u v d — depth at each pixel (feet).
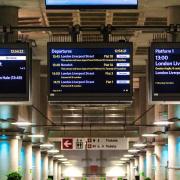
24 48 46.03
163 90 46.01
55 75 45.83
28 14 74.90
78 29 47.65
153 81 46.09
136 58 111.24
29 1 63.36
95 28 47.88
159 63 46.14
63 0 43.16
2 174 79.97
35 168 139.03
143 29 48.24
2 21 62.69
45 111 138.21
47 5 43.16
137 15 76.43
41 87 137.90
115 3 42.75
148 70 46.78
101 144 119.55
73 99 45.75
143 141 147.74
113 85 45.75
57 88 45.75
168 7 65.62
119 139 119.44
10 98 45.78
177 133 75.51
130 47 45.85
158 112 116.16
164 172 133.80
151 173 152.56
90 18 78.74
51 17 77.56
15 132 80.84
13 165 80.43
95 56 45.88
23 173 117.39
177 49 46.14
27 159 118.32
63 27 47.78
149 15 76.18
